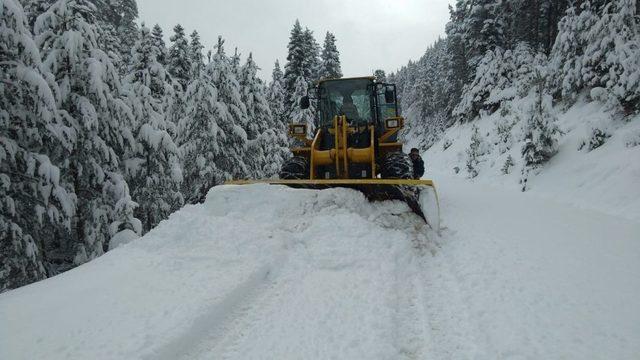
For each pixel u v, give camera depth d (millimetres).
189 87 16625
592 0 15484
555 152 12273
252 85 20672
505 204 9555
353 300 3822
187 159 16562
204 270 4418
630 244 5664
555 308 3672
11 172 9219
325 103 9555
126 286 4098
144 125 13930
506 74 26625
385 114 9367
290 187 6500
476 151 18734
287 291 4102
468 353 3039
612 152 9992
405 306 3871
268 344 3180
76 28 11266
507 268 4699
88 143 11234
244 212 5980
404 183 6133
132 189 14664
